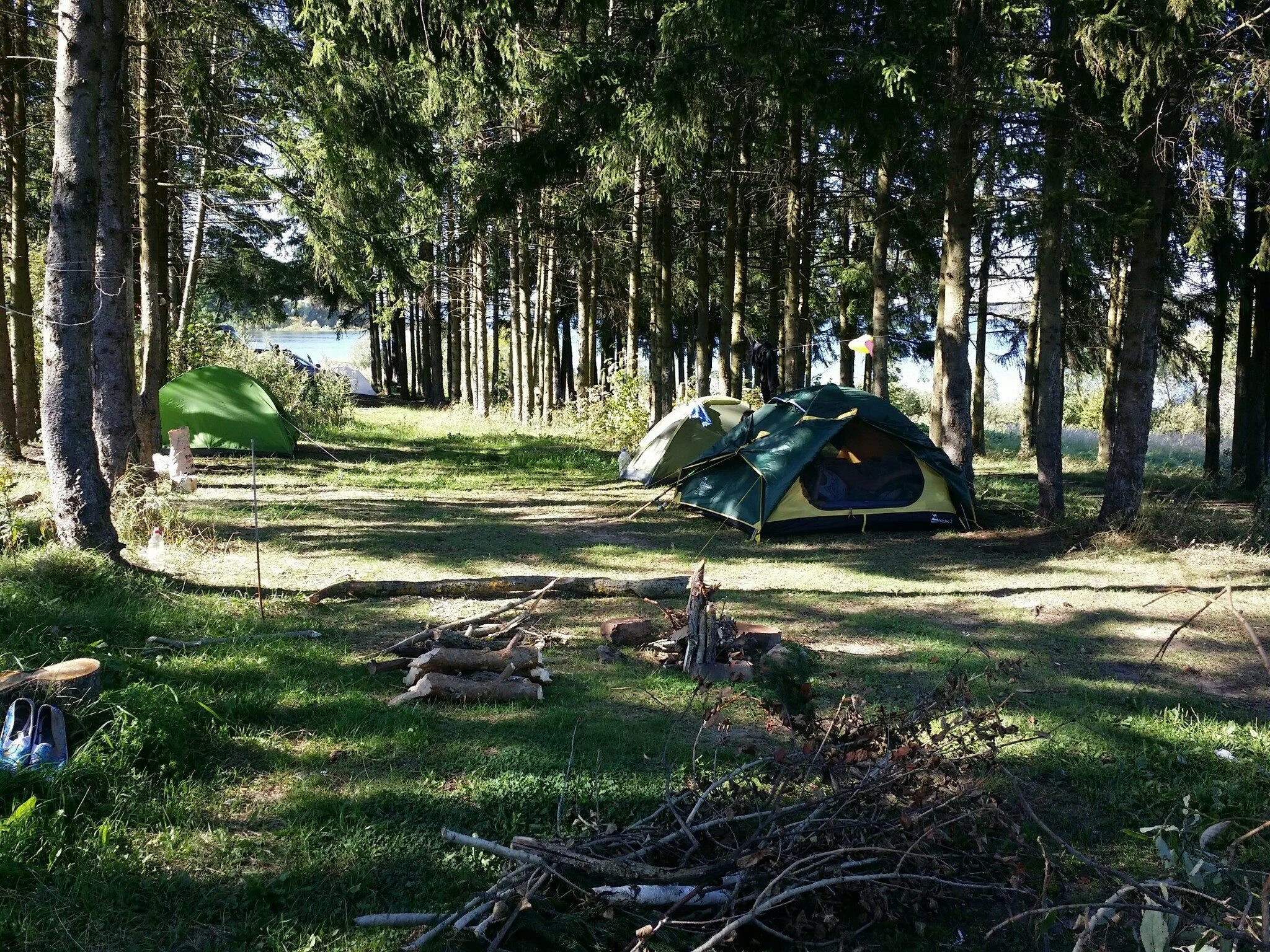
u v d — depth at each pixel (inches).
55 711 164.7
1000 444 1111.6
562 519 466.6
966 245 472.4
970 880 138.1
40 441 601.9
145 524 349.7
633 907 124.0
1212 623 295.4
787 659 169.9
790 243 668.1
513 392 1063.0
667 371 735.7
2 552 286.2
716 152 676.1
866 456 461.7
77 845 137.7
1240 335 649.6
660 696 216.1
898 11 397.1
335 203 499.2
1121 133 431.2
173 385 653.9
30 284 569.6
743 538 433.7
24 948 117.4
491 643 241.3
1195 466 776.3
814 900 128.4
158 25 423.5
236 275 1059.3
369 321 1594.5
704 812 147.1
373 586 294.0
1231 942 97.7
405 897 133.4
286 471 594.2
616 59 487.8
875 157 418.0
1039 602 320.2
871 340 549.3
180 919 125.3
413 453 737.0
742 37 393.7
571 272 1071.0
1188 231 531.8
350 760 175.3
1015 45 414.3
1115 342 767.1
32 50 498.9
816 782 155.3
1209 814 160.7
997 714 170.1
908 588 339.6
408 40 441.1
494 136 708.0
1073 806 169.0
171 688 188.2
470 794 162.6
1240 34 381.7
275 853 142.6
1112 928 128.3
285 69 438.3
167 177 534.0
